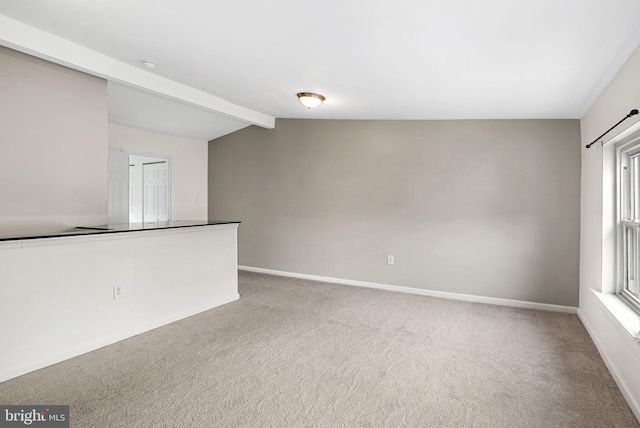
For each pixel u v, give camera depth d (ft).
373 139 17.17
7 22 8.65
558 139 13.83
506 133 14.58
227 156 21.63
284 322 12.23
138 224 13.06
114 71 11.15
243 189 21.03
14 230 10.36
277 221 19.85
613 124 9.16
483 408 7.29
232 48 9.50
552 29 6.94
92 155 12.14
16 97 10.29
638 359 7.00
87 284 9.70
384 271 17.04
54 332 8.99
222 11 7.50
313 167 18.72
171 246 12.11
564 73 9.14
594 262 11.27
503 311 13.79
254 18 7.72
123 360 9.20
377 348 10.16
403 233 16.60
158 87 12.57
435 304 14.60
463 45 7.98
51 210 11.13
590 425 6.77
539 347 10.36
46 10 8.10
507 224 14.64
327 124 18.30
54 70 11.09
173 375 8.46
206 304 13.51
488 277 15.01
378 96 12.82
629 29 6.73
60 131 11.28
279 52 9.52
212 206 22.40
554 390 8.00
